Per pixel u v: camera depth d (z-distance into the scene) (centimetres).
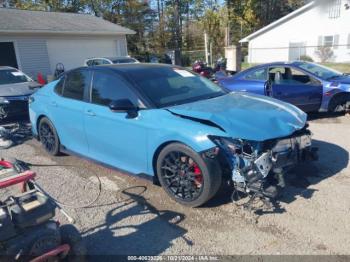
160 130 365
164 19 4034
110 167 451
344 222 325
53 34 1844
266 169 329
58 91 530
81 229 341
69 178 474
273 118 357
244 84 788
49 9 3425
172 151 360
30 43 1753
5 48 1669
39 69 1812
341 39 2845
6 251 230
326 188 393
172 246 305
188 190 359
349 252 283
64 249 247
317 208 351
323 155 500
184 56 3175
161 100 398
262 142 336
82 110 463
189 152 344
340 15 2806
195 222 340
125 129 404
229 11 4103
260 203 363
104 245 314
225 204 369
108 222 351
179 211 362
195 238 314
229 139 331
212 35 3123
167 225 338
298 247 292
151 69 457
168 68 475
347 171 439
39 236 238
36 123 580
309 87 722
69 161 543
